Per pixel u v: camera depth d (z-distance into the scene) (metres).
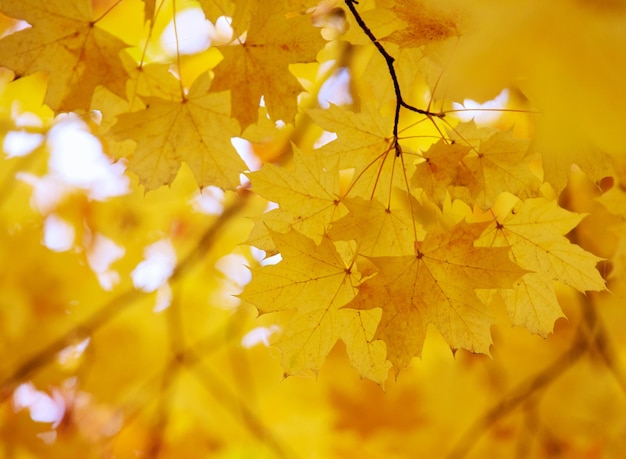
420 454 2.23
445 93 1.38
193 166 1.46
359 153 1.46
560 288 2.26
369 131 1.46
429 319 1.40
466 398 2.32
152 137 1.44
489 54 1.27
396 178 1.47
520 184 1.43
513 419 2.32
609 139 1.28
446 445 2.23
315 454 2.40
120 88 1.41
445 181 1.41
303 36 1.39
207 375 2.54
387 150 1.43
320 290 1.43
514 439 2.32
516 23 1.26
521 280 1.47
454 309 1.40
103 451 2.54
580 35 1.25
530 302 1.47
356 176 1.46
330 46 1.91
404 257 1.40
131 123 1.43
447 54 1.35
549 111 1.28
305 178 1.45
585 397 2.30
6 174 2.36
